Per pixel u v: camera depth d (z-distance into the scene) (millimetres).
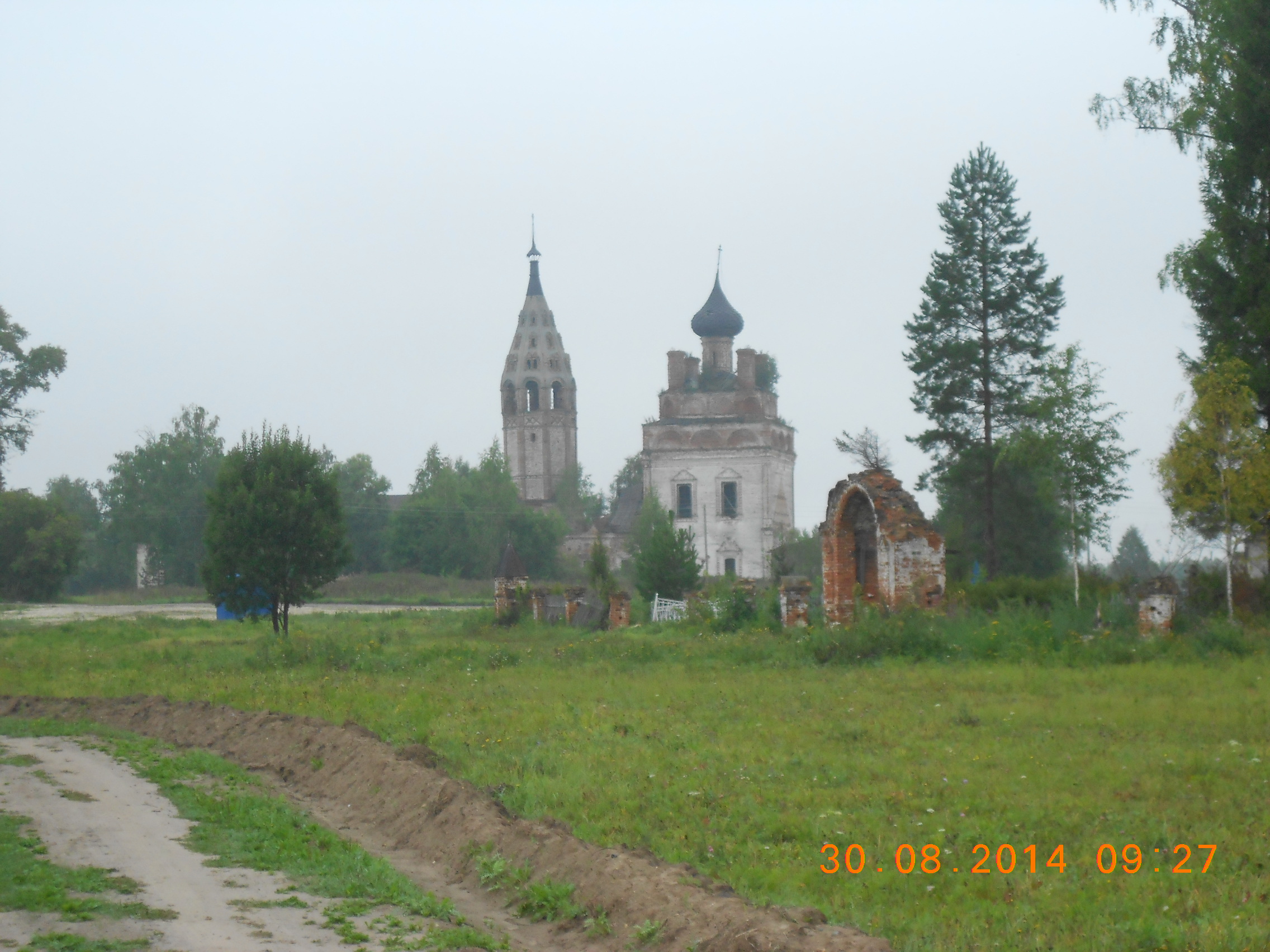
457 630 41625
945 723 15141
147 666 27312
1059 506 35000
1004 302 44312
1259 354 31844
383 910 8648
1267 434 29312
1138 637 23609
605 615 40625
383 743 14508
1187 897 8102
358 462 113562
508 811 11258
